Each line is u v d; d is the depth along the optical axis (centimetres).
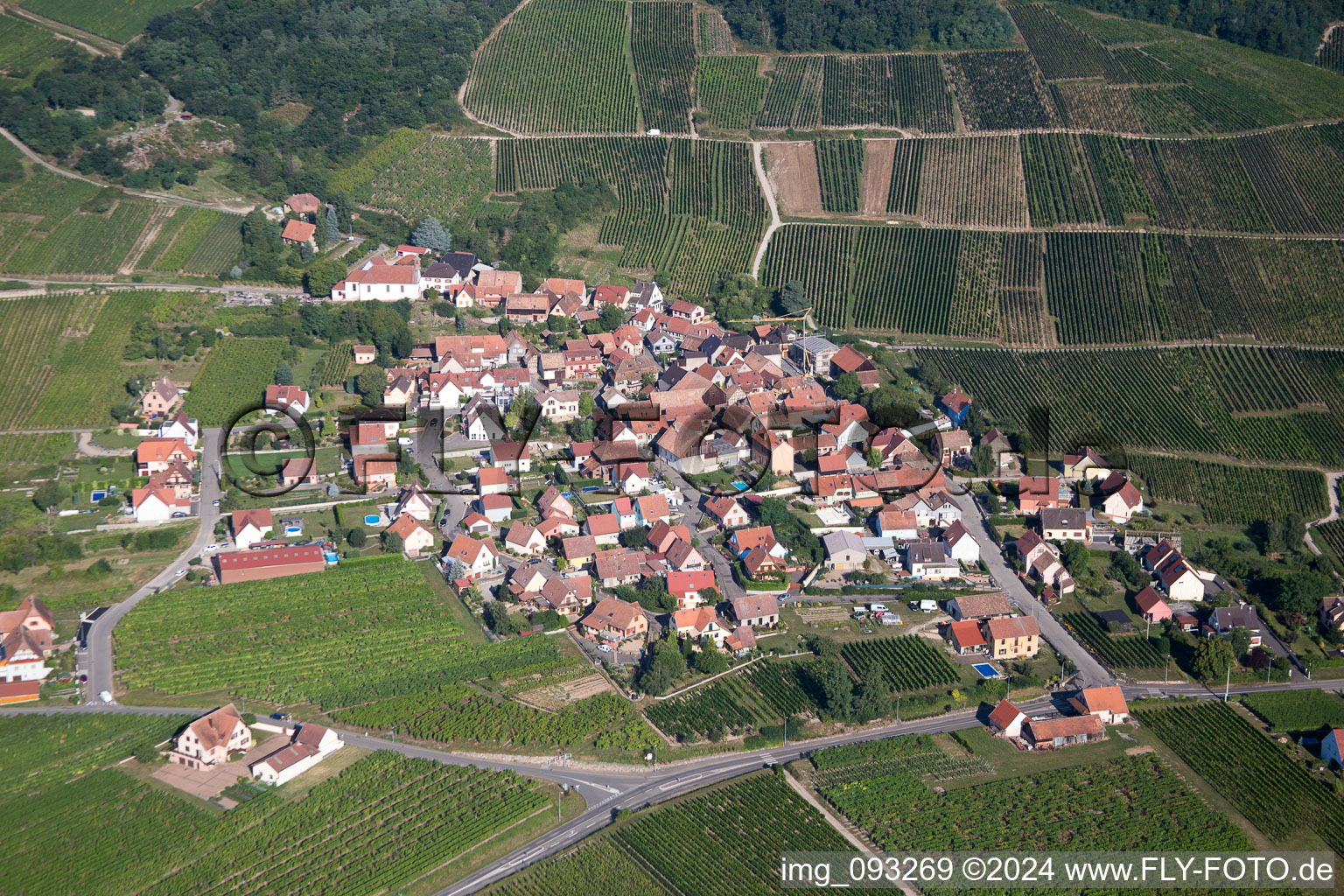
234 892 14625
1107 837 16050
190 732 16812
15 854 15162
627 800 16612
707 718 18300
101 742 17300
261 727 17638
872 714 18338
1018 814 16438
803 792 16838
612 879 15125
